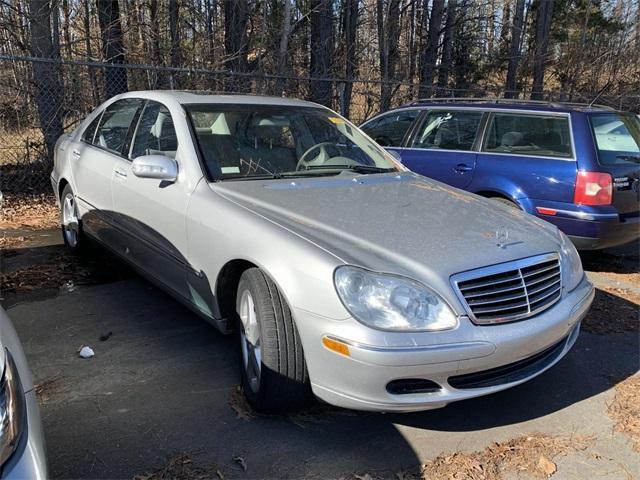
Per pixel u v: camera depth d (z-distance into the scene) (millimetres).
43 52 8953
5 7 9227
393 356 2467
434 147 6527
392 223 3090
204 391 3260
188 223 3479
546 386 3531
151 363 3557
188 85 10727
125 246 4426
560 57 22188
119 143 4613
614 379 3650
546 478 2678
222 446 2787
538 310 2893
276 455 2742
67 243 5707
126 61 11070
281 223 2998
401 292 2557
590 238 5395
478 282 2721
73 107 8836
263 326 2830
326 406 3160
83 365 3502
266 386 2861
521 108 5961
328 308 2578
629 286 5535
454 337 2568
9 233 6395
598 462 2807
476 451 2848
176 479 2545
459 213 3385
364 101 13516
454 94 17547
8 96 8453
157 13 11812
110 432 2854
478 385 2729
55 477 2516
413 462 2744
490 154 6004
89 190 4922
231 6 12523
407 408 2574
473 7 19234
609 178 5336
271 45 13023
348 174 4043
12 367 1920
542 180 5598
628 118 6027
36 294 4605
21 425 1795
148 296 4637
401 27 16391
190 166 3613
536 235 3256
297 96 11859
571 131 5543
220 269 3207
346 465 2699
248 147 3920
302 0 13141
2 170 8367
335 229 2945
